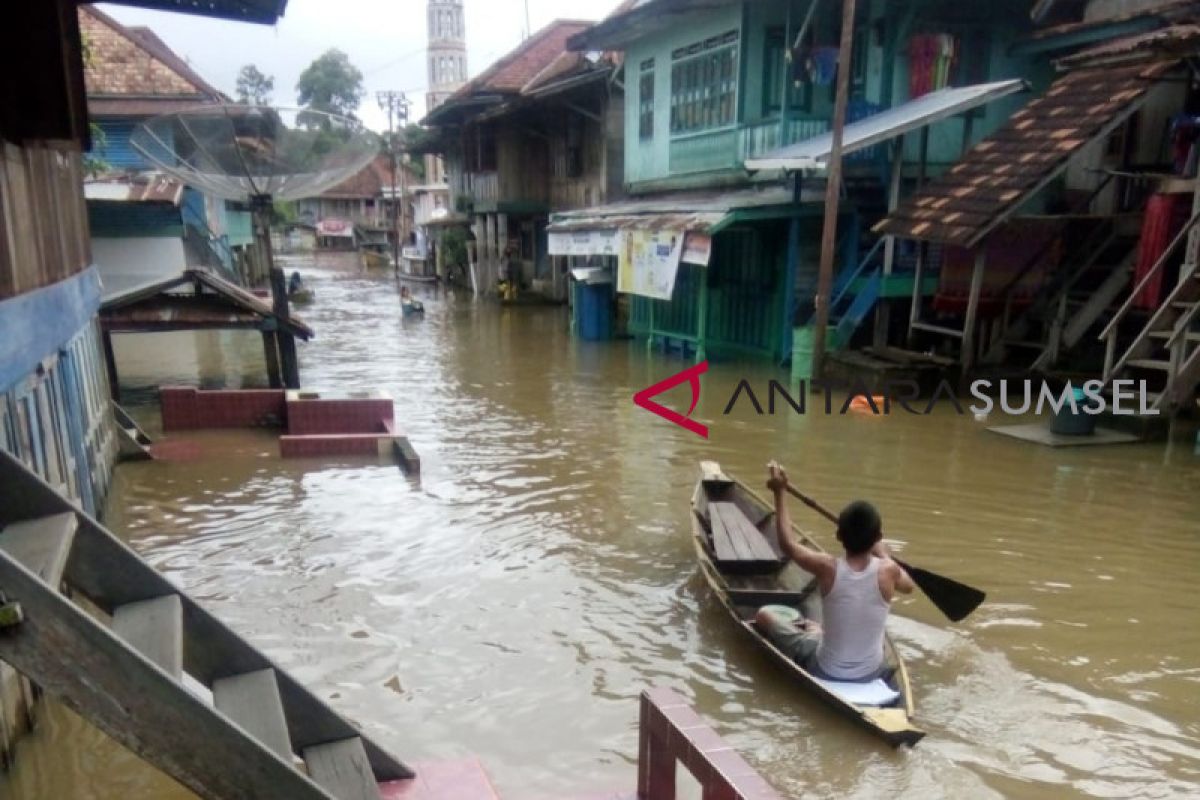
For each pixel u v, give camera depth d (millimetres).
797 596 6621
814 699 5555
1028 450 11305
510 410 14094
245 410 13055
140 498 9688
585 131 26281
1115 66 14008
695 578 7543
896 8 16016
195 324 14016
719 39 17656
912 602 7035
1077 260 14859
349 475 10586
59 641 2932
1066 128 13492
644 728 4410
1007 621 6691
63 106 5309
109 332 13898
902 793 4738
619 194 24375
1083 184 15938
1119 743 5195
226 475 10562
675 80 19531
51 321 6555
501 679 5941
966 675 5934
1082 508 9133
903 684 5363
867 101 16672
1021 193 12992
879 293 15453
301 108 15562
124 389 16219
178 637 3590
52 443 6496
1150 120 14688
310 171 15328
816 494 9680
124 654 3004
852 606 5355
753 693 5711
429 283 39531
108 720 3010
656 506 9414
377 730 5336
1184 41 12531
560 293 29922
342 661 6152
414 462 10562
